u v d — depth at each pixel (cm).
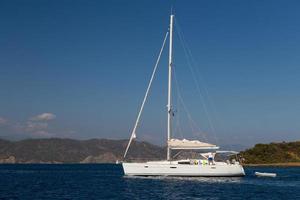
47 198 3997
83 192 4575
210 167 5819
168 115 5938
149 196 4134
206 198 3994
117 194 4331
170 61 6047
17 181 6681
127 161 6200
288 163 18025
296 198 4075
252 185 5350
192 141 5859
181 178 5828
